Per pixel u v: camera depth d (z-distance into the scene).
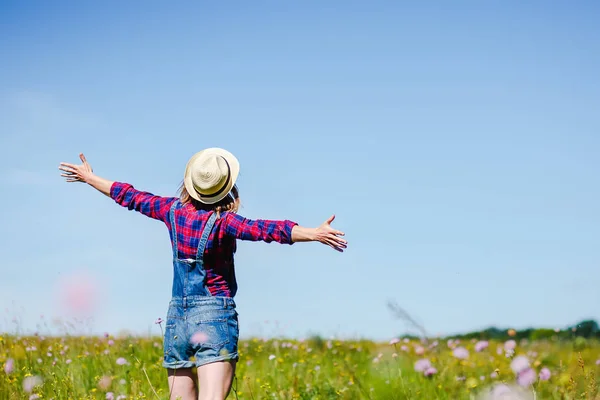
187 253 4.72
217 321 4.63
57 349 8.89
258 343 11.54
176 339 4.70
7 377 6.66
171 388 4.80
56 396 6.32
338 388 7.30
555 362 7.45
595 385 5.63
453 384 6.80
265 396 7.05
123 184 5.15
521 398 5.52
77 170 5.25
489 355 8.44
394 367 7.73
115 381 7.32
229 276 4.80
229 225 4.68
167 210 4.89
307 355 10.44
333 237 4.54
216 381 4.56
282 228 4.61
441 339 8.86
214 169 4.77
